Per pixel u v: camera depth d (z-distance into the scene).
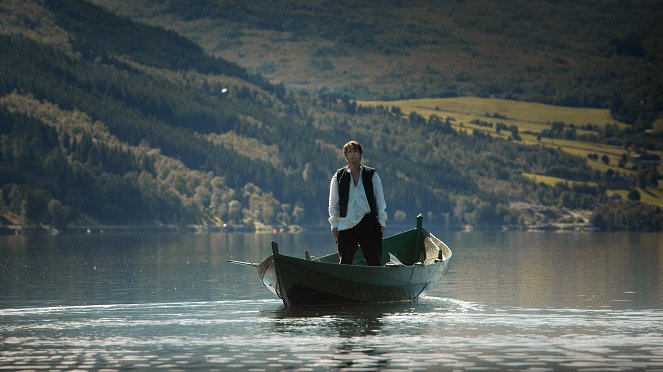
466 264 102.69
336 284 45.03
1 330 37.25
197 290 62.25
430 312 43.62
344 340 33.97
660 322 39.97
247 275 79.94
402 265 46.88
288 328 37.44
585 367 28.47
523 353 30.98
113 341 34.06
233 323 39.09
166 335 35.53
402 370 28.08
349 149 44.84
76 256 131.62
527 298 54.31
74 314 43.66
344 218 44.94
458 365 28.86
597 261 110.94
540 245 199.25
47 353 31.44
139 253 146.88
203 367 28.75
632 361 29.47
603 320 40.75
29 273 86.19
